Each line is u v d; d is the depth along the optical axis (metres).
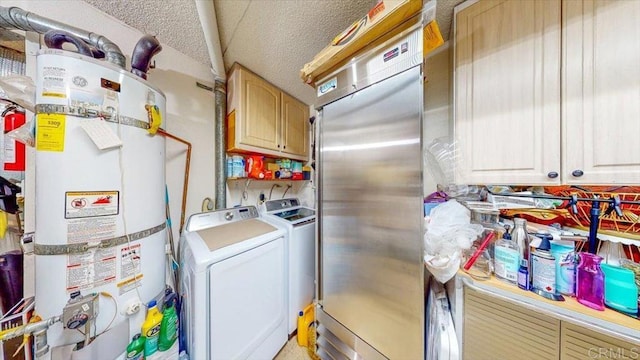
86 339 0.84
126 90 0.96
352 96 1.17
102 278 0.90
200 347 1.08
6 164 0.95
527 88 0.95
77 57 0.84
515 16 0.98
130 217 0.98
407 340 0.95
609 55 0.78
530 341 0.82
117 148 0.94
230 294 1.21
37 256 0.82
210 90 1.86
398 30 0.93
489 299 0.92
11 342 0.93
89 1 1.16
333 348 1.27
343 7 1.18
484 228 1.04
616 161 0.77
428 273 1.24
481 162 1.09
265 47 1.55
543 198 0.97
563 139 0.87
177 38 1.48
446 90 1.56
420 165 0.89
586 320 0.69
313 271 1.95
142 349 1.01
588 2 0.81
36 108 0.81
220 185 1.84
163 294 1.17
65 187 0.82
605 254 0.83
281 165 2.29
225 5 1.17
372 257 1.09
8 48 1.00
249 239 1.41
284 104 2.22
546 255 0.79
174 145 1.62
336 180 1.27
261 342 1.40
